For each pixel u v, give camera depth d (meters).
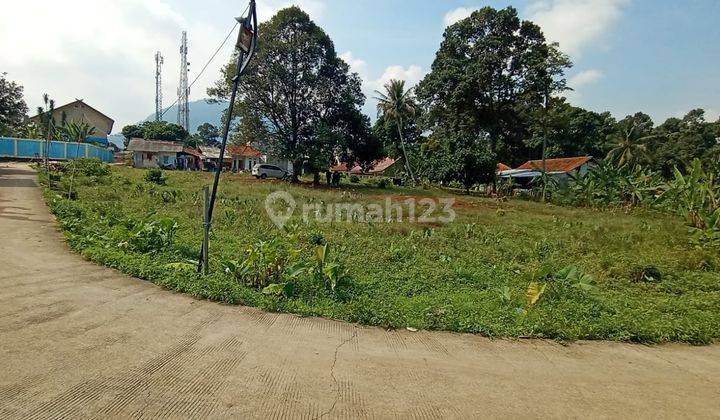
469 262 9.11
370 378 3.60
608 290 7.66
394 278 7.39
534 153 52.97
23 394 2.81
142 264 6.30
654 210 22.02
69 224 8.98
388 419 2.98
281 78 32.38
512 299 6.34
